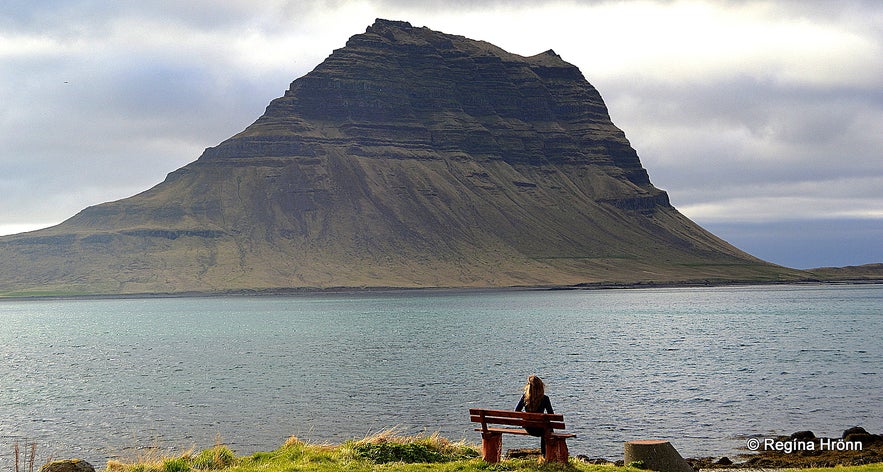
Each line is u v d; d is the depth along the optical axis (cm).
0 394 7969
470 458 2875
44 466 2598
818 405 6209
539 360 10038
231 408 6769
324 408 6638
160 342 14800
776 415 5797
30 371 10131
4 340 15988
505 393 7281
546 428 2614
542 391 2689
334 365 9956
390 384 8031
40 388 8406
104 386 8462
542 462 2611
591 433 5294
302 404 6875
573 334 14512
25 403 7331
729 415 5831
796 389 7075
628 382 7762
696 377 8044
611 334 14338
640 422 5634
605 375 8362
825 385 7300
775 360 9506
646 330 15200
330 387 7906
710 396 6744
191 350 12850
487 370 9075
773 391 6975
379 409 6531
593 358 10169
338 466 2672
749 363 9238
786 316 19175
